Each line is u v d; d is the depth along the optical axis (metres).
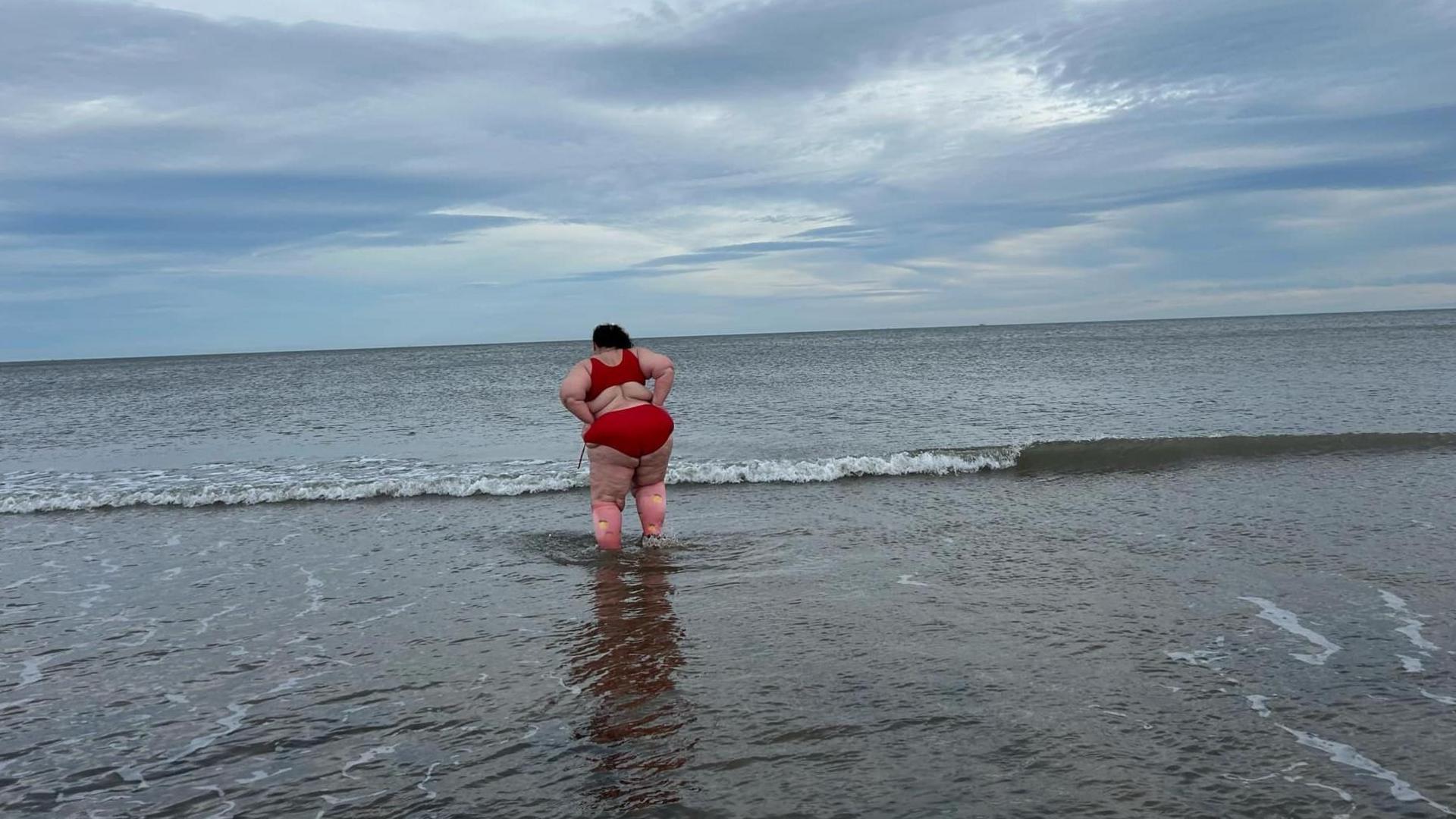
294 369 71.75
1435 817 2.91
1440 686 4.05
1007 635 4.98
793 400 25.58
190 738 3.93
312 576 7.05
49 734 4.03
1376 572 6.11
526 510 9.77
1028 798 3.09
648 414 7.56
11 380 64.31
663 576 6.65
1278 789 3.12
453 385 40.75
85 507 10.56
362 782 3.42
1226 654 4.56
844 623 5.27
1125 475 10.90
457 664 4.80
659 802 3.13
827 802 3.09
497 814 3.11
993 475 11.26
